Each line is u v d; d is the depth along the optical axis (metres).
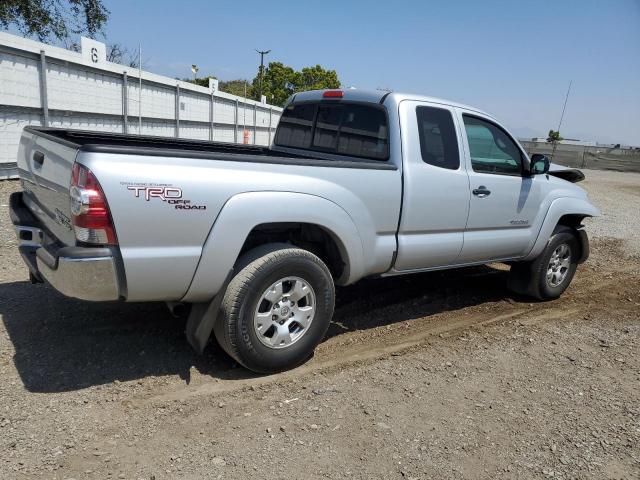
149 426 3.10
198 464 2.80
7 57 10.46
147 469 2.73
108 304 4.80
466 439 3.21
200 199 3.28
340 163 3.93
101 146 3.05
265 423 3.22
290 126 5.62
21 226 3.95
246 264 3.59
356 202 4.02
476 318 5.44
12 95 10.68
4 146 10.70
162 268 3.23
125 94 14.57
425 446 3.11
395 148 4.34
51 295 4.92
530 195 5.48
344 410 3.42
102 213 3.02
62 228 3.44
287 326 3.80
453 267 5.07
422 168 4.44
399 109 4.39
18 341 4.00
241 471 2.76
